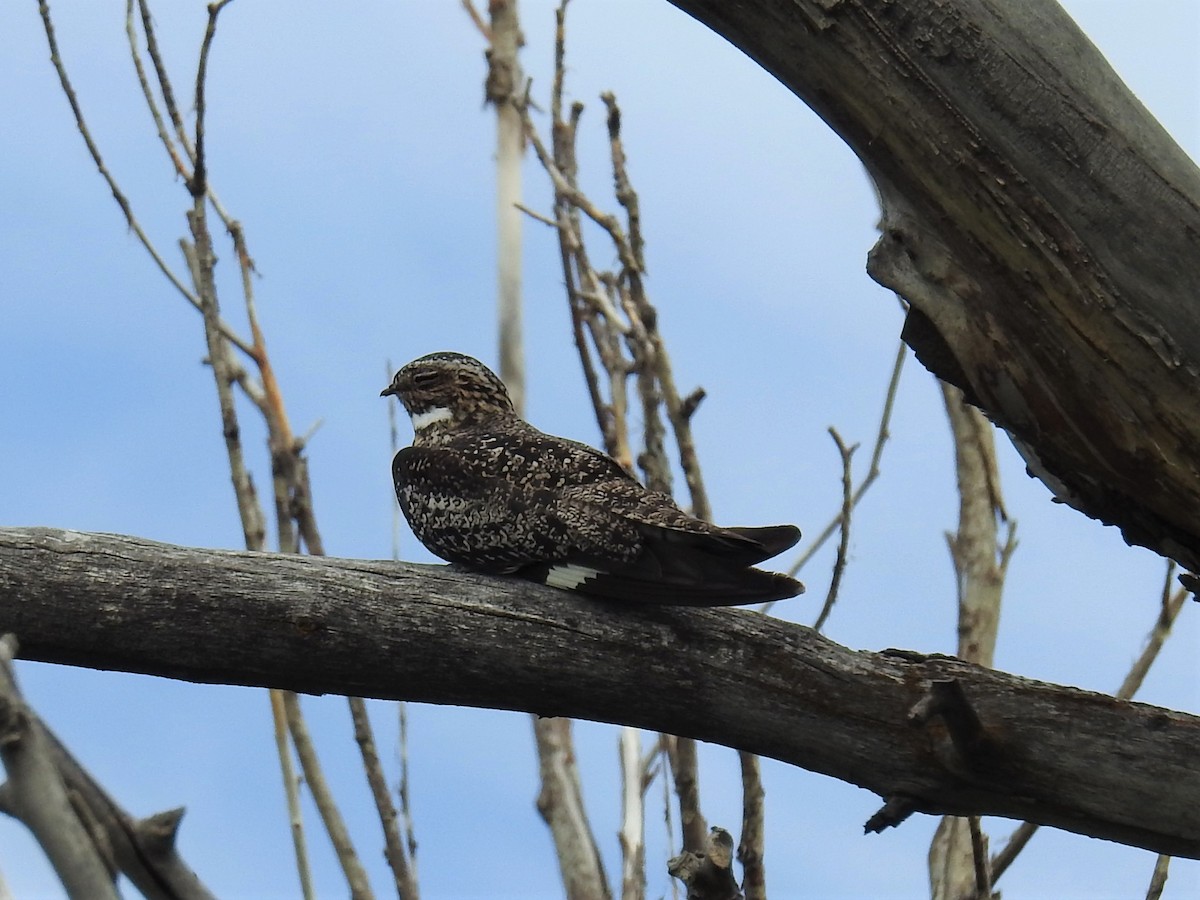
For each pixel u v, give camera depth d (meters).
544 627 9.05
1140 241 7.96
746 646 8.95
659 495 9.54
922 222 8.37
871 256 8.58
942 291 8.37
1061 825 8.73
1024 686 8.63
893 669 8.81
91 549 8.94
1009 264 8.18
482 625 9.02
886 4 8.06
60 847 3.72
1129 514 8.63
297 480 11.02
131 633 8.91
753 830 9.04
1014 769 8.47
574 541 9.31
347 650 8.99
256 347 11.36
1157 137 8.04
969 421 11.46
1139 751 8.41
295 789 10.05
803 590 8.77
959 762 8.52
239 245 11.62
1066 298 8.11
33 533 8.97
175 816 4.30
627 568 9.12
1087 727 8.47
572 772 11.42
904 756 8.68
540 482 9.79
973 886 9.95
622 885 10.30
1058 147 7.99
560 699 9.15
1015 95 7.99
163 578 8.91
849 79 8.23
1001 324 8.29
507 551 9.62
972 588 10.95
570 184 11.80
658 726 9.16
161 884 4.27
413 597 9.04
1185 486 8.26
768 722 8.92
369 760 10.15
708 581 8.91
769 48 8.41
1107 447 8.34
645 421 10.23
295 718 10.26
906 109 8.15
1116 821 8.55
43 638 8.91
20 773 3.76
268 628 8.92
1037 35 8.04
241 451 10.47
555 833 10.94
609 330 11.24
